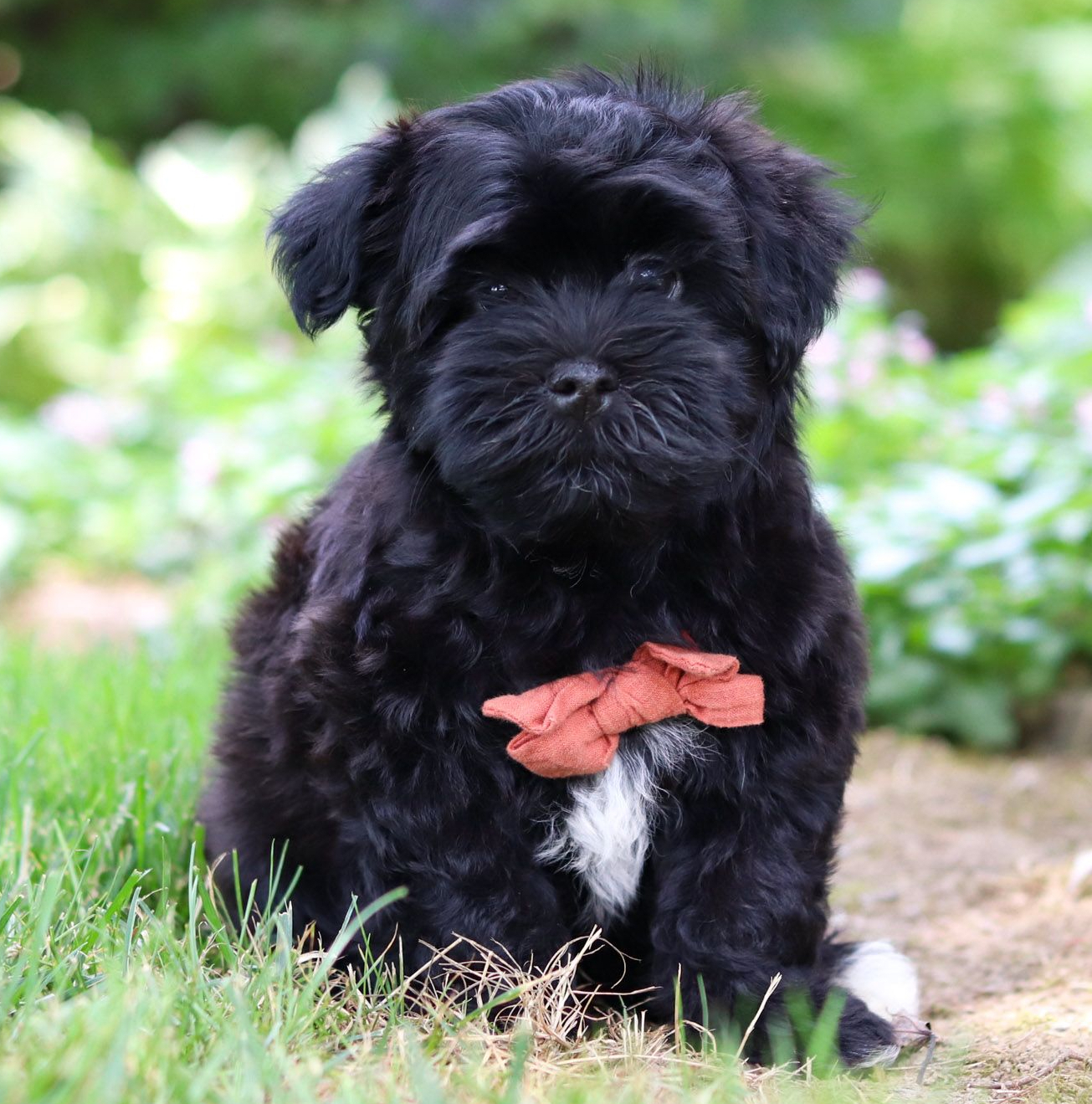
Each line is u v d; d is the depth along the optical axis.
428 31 10.53
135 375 7.60
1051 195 10.68
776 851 2.52
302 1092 1.77
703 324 2.45
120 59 10.83
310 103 10.86
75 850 2.73
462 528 2.49
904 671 4.64
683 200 2.42
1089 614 4.50
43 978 2.17
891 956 2.83
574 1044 2.29
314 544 2.80
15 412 8.42
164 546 6.44
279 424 6.00
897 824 3.95
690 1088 2.07
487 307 2.48
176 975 2.14
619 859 2.56
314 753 2.54
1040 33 11.20
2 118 9.26
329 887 2.68
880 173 10.48
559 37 10.50
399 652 2.46
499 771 2.46
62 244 8.65
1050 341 5.67
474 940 2.48
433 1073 1.94
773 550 2.53
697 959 2.49
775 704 2.48
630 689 2.41
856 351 5.31
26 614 6.04
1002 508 4.55
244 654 2.91
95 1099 1.68
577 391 2.29
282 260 2.81
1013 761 4.55
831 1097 2.11
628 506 2.34
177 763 3.30
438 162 2.58
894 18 10.70
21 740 3.40
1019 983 2.91
